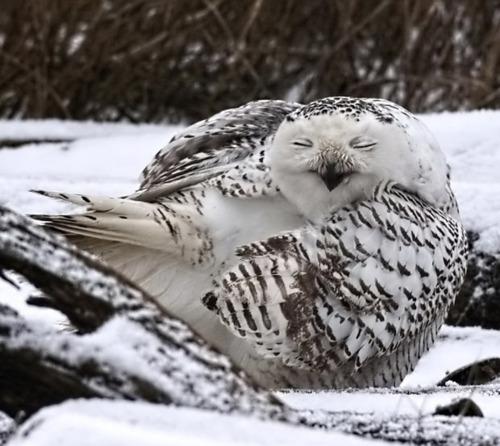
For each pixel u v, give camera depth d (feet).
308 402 27.20
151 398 19.40
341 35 69.41
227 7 69.10
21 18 68.13
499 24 68.49
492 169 49.57
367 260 30.94
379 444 19.20
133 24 68.74
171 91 70.23
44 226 29.73
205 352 20.01
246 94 69.87
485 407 27.22
